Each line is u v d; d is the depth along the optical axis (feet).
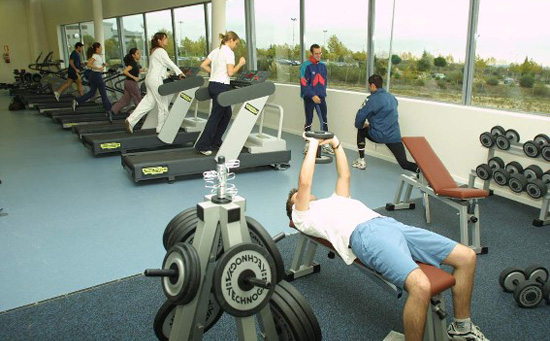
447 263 7.17
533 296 8.30
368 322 7.87
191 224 7.07
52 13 53.47
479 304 8.48
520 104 14.49
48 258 10.19
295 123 24.89
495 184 15.19
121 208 13.42
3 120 29.89
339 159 8.38
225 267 5.16
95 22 40.60
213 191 6.02
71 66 34.32
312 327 6.03
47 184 15.85
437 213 13.25
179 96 19.42
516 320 7.99
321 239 8.13
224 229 5.55
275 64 26.30
